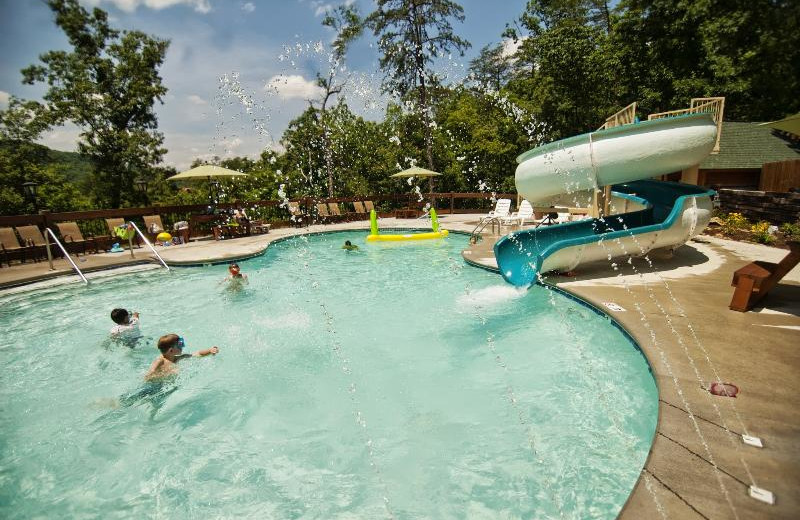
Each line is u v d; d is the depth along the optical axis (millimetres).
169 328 6363
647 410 3572
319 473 3316
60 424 4055
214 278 9203
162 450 3660
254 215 17203
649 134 6828
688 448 2529
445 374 4770
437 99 24453
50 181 21172
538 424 3703
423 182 22656
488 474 3172
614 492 2814
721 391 3145
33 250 10586
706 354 3824
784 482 2232
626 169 7074
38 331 6312
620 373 4328
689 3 18547
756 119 19047
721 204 12750
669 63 21891
